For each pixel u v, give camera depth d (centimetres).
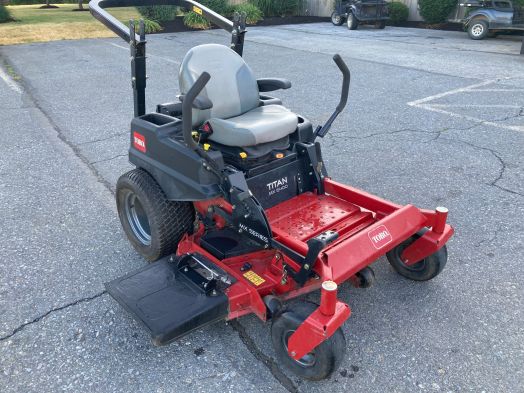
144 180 344
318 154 353
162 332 255
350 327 304
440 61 1077
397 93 811
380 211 326
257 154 320
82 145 607
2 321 308
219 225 335
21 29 1587
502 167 522
